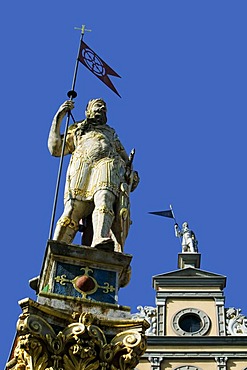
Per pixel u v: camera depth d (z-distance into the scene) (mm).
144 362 30094
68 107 17516
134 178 17109
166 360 30172
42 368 13219
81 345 13453
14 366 13930
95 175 16328
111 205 15945
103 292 14547
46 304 13953
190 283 32344
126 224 16141
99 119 17500
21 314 13594
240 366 30047
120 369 13523
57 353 13359
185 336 30641
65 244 14883
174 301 31891
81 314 13812
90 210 16188
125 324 13953
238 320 31219
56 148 17344
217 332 30906
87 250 14922
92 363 13430
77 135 17250
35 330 13367
